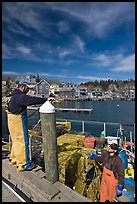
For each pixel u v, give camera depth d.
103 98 144.75
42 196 2.69
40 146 4.79
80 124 29.80
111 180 3.31
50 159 2.97
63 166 4.05
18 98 3.19
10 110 3.28
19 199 2.86
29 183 2.99
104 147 6.12
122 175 3.25
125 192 4.02
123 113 60.41
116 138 6.66
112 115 55.38
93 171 4.36
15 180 3.26
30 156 3.88
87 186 4.11
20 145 3.36
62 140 5.84
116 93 158.50
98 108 81.06
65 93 120.25
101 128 27.20
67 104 101.81
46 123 2.91
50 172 3.01
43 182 3.00
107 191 3.40
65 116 51.72
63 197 2.68
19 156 3.39
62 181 3.92
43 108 2.91
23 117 3.34
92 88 164.50
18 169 3.37
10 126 3.32
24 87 3.42
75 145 5.74
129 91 155.62
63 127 7.59
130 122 42.16
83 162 4.35
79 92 130.62
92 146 5.82
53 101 3.29
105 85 185.25
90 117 51.06
